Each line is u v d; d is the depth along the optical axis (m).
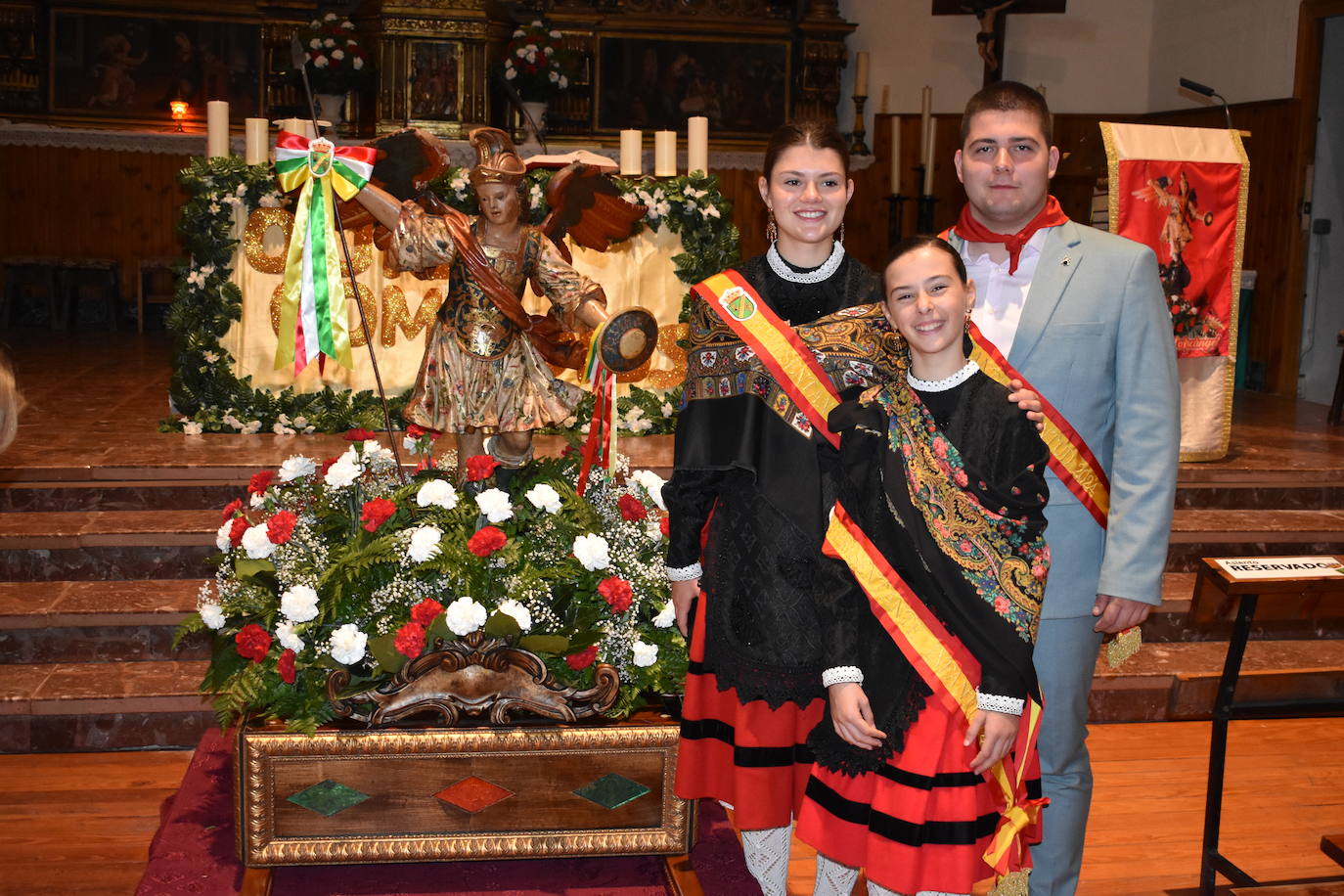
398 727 2.86
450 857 2.89
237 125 11.44
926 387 2.24
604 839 2.95
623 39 11.47
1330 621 5.12
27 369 8.71
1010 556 2.16
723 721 2.51
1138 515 2.51
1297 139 9.41
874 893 2.30
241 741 2.81
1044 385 2.58
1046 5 10.93
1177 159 5.90
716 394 2.36
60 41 11.23
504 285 2.84
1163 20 11.13
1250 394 9.62
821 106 11.69
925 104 10.05
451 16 10.55
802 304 2.42
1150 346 2.57
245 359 6.19
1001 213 2.59
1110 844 3.60
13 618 4.39
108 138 11.11
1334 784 4.05
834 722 2.19
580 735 2.90
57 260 11.30
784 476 2.30
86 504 5.18
